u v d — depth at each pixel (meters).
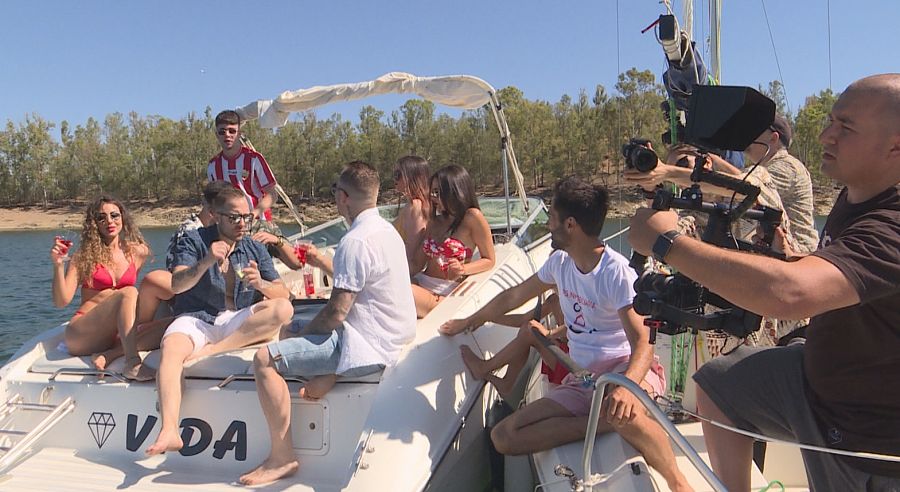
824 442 1.92
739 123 1.70
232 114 4.92
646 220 1.71
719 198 2.96
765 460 2.97
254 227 4.11
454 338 3.23
